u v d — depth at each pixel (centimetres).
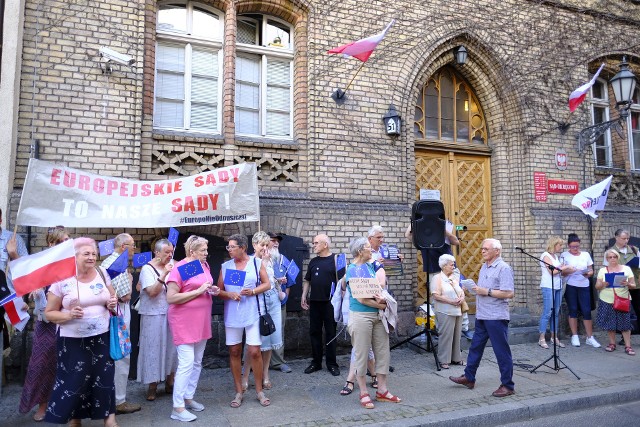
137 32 682
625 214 1003
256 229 718
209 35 773
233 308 520
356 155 792
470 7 904
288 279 640
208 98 764
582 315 873
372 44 704
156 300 526
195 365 502
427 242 677
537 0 962
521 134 935
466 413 493
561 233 923
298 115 786
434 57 884
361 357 516
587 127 970
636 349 794
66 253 399
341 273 652
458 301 668
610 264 779
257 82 802
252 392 566
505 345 554
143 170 681
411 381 607
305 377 629
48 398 464
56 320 398
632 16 1055
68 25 648
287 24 822
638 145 1101
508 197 937
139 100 675
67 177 589
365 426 462
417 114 913
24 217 561
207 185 644
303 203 750
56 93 636
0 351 494
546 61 963
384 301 518
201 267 494
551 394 557
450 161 929
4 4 629
